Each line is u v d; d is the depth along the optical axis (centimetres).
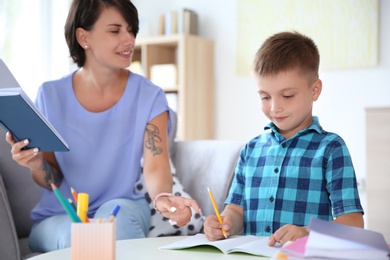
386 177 340
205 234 131
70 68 396
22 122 142
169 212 146
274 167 153
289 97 147
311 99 152
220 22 480
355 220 136
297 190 149
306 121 155
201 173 224
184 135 456
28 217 214
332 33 425
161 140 189
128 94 195
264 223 151
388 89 406
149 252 118
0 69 208
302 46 149
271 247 117
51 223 183
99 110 194
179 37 455
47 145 151
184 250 121
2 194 175
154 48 484
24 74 390
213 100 482
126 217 178
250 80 465
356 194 140
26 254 194
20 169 210
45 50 400
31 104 136
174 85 463
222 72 480
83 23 186
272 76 146
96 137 192
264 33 456
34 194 214
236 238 128
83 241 99
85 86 196
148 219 195
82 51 193
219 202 215
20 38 387
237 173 164
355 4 416
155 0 505
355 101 418
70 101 194
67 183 195
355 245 89
